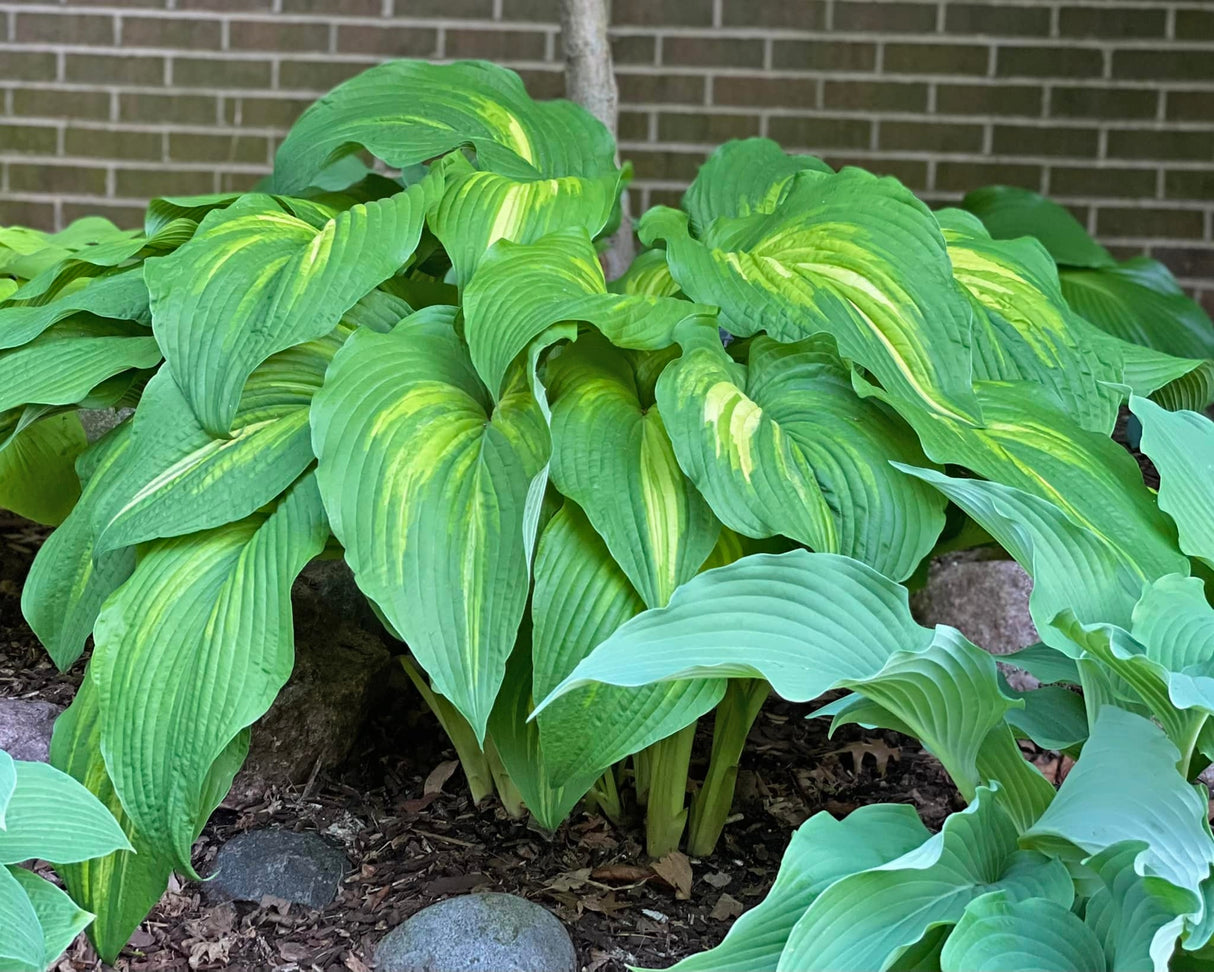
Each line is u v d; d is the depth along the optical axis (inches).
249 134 178.2
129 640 59.6
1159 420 62.9
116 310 70.4
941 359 64.2
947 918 49.2
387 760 80.5
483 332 61.4
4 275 94.7
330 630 82.9
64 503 86.8
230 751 58.8
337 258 64.1
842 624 54.2
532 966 58.9
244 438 64.1
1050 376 71.6
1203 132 169.6
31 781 54.8
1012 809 60.2
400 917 64.6
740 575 54.3
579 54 107.3
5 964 49.4
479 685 55.9
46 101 178.7
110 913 58.8
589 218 71.6
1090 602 57.7
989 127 172.2
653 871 69.2
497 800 75.8
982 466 60.8
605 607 58.1
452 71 86.0
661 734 56.9
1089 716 60.0
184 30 176.4
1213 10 167.0
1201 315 126.6
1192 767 60.2
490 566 57.5
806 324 64.3
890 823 54.2
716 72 173.3
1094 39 169.3
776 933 50.2
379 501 57.9
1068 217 136.0
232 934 63.2
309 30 175.2
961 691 54.1
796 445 61.8
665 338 61.7
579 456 59.9
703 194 83.8
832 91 172.9
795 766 82.6
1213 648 51.9
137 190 180.4
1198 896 46.3
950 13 170.4
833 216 70.2
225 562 61.5
